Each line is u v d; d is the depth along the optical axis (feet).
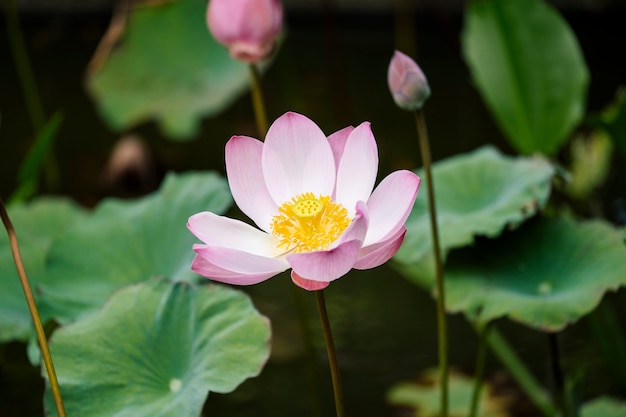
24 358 8.87
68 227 7.91
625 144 8.36
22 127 12.13
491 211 7.66
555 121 8.75
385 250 6.40
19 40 10.70
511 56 8.74
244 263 6.41
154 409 6.82
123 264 7.77
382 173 10.44
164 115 10.38
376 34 14.47
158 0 10.20
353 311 9.23
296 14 14.71
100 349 6.97
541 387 8.53
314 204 6.61
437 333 9.01
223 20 7.93
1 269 8.14
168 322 7.03
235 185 6.68
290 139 6.69
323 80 13.23
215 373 6.85
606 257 7.47
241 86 10.32
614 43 13.52
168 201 7.95
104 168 11.12
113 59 10.38
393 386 8.58
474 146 11.09
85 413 6.86
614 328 8.23
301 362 8.81
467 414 8.37
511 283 7.59
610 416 7.96
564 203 9.83
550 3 13.82
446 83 12.90
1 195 10.36
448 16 14.11
